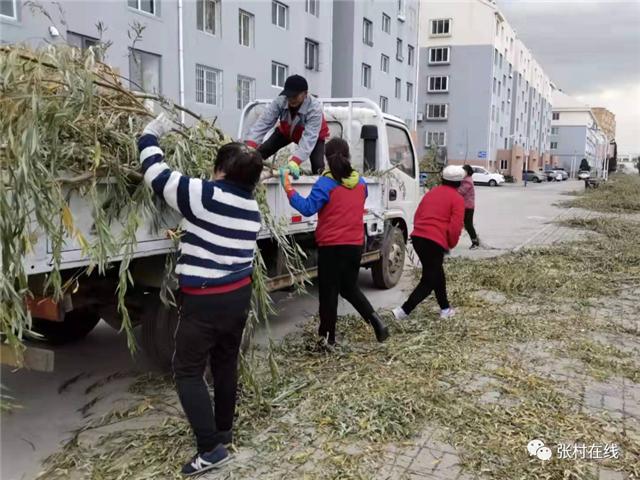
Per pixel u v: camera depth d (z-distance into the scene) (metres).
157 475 2.99
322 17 26.91
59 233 2.68
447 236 5.64
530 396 4.00
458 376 4.33
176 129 3.41
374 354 4.79
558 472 3.06
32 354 3.02
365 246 6.88
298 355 4.76
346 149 4.68
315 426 3.52
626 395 4.11
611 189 33.06
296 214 5.14
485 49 50.16
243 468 3.08
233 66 21.03
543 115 84.75
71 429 3.58
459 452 3.25
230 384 3.23
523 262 9.16
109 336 5.46
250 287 3.20
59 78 2.78
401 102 38.09
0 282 2.49
